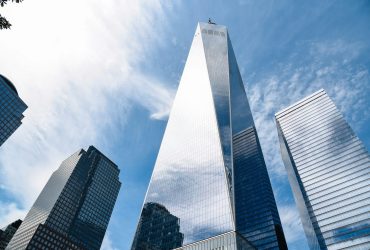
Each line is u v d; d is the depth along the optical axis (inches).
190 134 6781.5
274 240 5329.7
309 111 7327.8
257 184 6643.7
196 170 5600.4
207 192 4884.4
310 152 6382.9
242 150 7691.9
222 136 5910.4
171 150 6879.9
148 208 5841.5
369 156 5319.9
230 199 4372.5
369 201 4744.1
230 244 3639.3
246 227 5954.7
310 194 5674.2
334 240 4790.8
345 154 5708.7
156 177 6451.8
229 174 4958.2
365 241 4411.9
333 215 5068.9
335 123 6451.8
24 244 7229.3
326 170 5767.7
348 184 5226.4
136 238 5428.2
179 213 5014.8
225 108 7145.7
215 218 4259.4
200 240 4106.8
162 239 4862.2
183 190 5442.9
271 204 6097.4
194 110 7445.9
